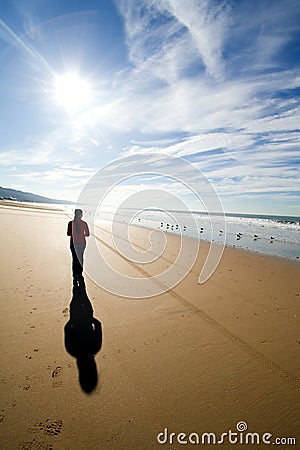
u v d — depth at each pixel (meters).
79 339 3.88
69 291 5.65
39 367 3.24
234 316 4.89
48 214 26.72
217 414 2.70
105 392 2.91
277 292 6.27
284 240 15.49
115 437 2.40
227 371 3.34
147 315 4.80
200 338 4.08
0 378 3.02
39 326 4.17
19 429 2.42
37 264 7.40
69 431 2.44
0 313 4.49
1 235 11.36
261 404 2.85
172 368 3.35
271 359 3.61
